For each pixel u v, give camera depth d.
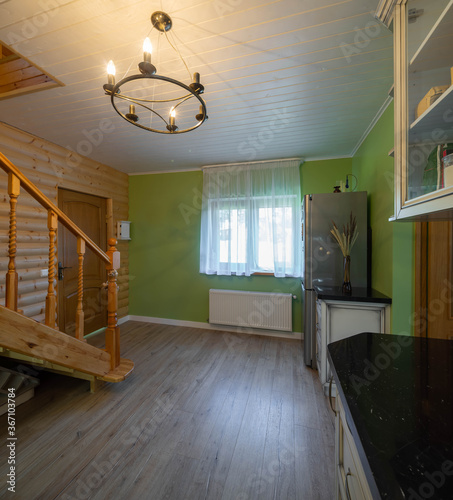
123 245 3.91
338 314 2.00
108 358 2.15
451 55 0.94
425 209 0.85
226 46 1.39
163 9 1.16
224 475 1.34
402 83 1.01
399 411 0.65
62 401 1.97
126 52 1.44
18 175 1.51
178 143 2.76
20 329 1.48
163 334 3.42
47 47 1.40
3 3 1.12
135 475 1.33
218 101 1.94
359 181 2.82
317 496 1.23
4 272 2.29
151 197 3.91
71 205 3.09
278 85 1.75
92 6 1.14
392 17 1.11
